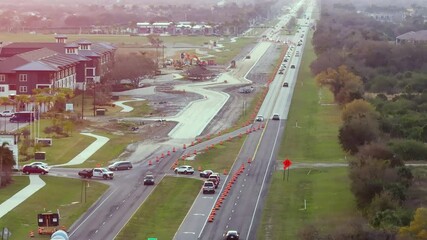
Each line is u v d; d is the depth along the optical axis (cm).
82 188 18575
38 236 14750
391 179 17025
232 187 18962
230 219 16138
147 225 15712
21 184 18525
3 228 14550
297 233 14888
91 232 15075
